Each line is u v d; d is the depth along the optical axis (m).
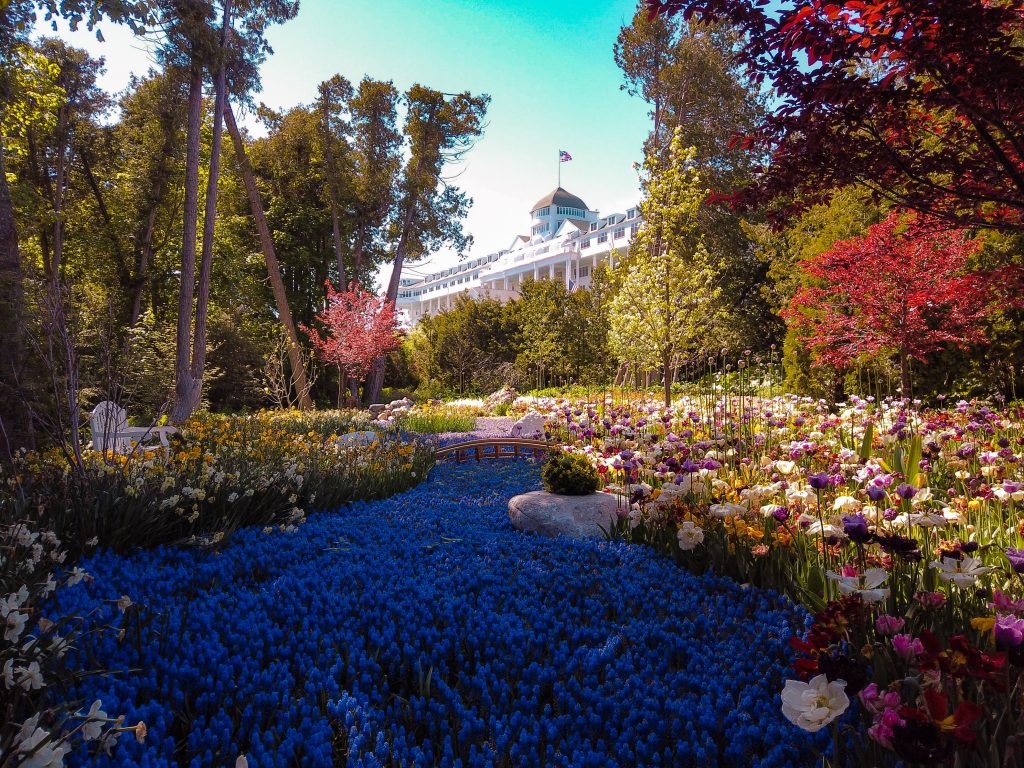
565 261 59.91
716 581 3.65
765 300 23.77
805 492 4.02
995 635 1.73
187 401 15.29
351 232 29.97
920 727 1.47
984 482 5.11
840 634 2.20
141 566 3.83
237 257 26.92
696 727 2.21
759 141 3.63
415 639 2.90
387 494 6.83
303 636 2.89
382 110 26.39
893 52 2.95
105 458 5.29
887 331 9.30
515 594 3.66
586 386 24.66
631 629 3.06
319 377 29.62
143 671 2.49
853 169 3.50
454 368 32.06
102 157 24.77
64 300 5.77
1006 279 5.34
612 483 6.20
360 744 2.07
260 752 1.96
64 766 1.87
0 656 1.99
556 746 2.16
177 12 15.01
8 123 17.33
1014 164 3.38
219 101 16.67
